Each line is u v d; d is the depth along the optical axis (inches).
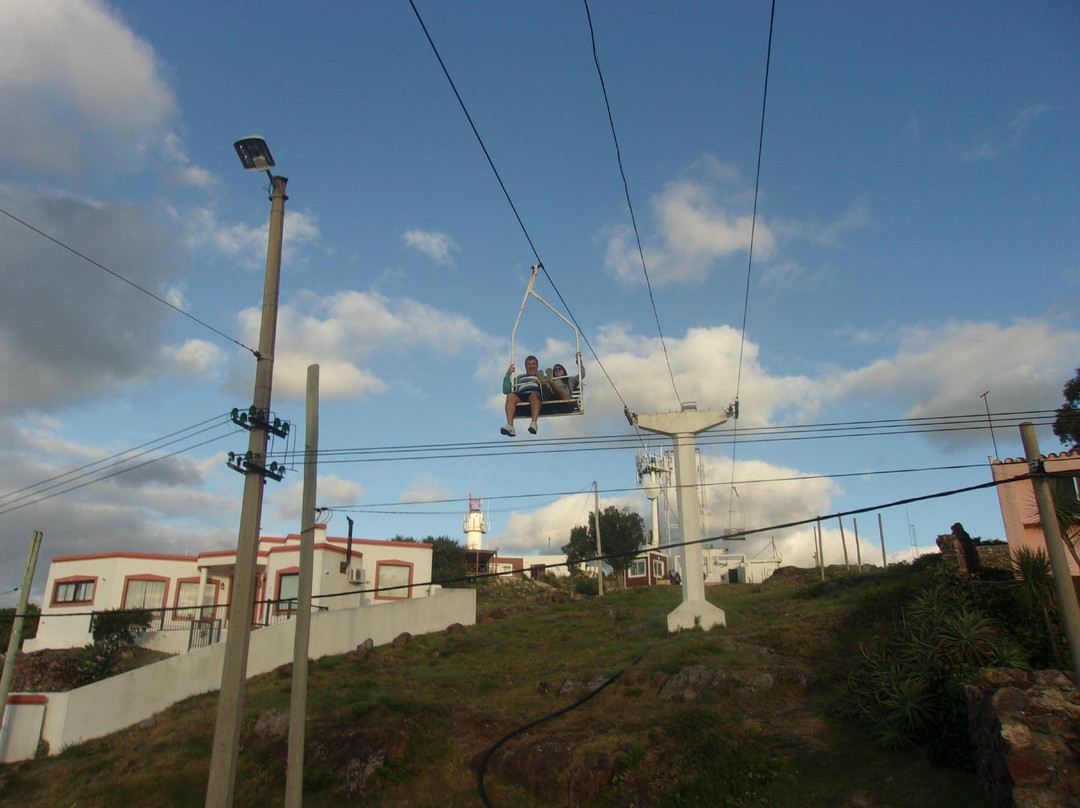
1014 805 505.4
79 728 1058.1
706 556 2598.4
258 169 735.7
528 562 3004.4
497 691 1045.8
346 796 788.6
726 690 869.8
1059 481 984.9
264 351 713.6
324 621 1320.1
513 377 816.9
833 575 1814.7
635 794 661.3
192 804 822.5
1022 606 723.4
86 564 1674.5
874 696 714.2
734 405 1255.5
